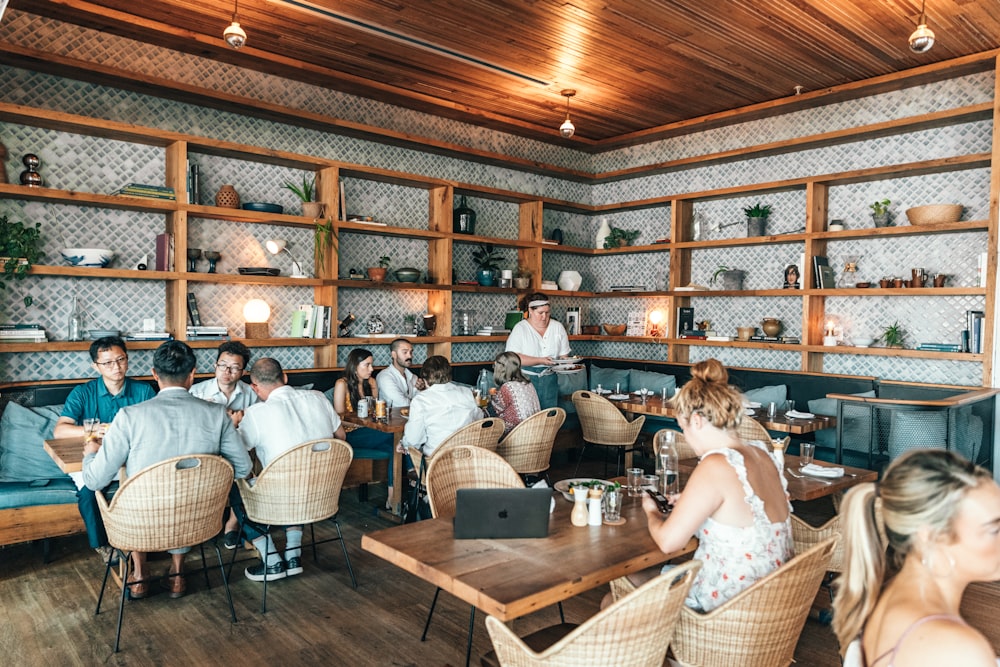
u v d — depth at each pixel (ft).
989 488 4.15
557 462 23.53
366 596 12.28
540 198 24.91
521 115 23.02
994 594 12.42
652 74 18.75
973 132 18.29
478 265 24.66
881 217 19.60
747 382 21.95
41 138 15.83
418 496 14.87
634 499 9.55
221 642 10.52
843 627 4.63
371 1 14.55
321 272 19.63
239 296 18.99
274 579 12.81
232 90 18.20
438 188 22.62
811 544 9.50
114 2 14.88
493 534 7.93
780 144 21.20
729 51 17.02
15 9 14.83
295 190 19.38
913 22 15.24
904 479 4.30
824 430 18.97
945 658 3.76
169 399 10.93
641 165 25.94
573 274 26.37
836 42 16.39
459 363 23.27
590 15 15.05
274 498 11.59
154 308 17.69
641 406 19.45
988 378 17.10
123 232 17.15
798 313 21.97
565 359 21.39
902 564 4.41
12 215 15.57
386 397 17.84
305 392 13.01
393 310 22.22
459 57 17.67
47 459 13.97
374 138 20.89
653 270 26.04
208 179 18.35
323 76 18.86
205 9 15.10
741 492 7.16
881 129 19.12
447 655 10.24
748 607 6.66
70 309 16.47
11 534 12.94
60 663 9.82
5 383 15.37
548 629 7.57
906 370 19.63
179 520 10.30
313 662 9.98
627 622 5.88
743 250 23.40
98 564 13.56
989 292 16.96
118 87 16.51
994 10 14.57
